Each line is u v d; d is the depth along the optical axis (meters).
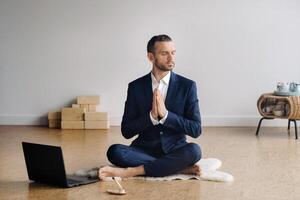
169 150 4.00
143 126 3.94
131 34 6.73
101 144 5.43
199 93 6.79
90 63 6.77
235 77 6.77
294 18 6.67
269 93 6.25
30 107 6.84
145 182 3.82
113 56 6.76
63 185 3.67
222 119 6.79
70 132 6.24
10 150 5.04
